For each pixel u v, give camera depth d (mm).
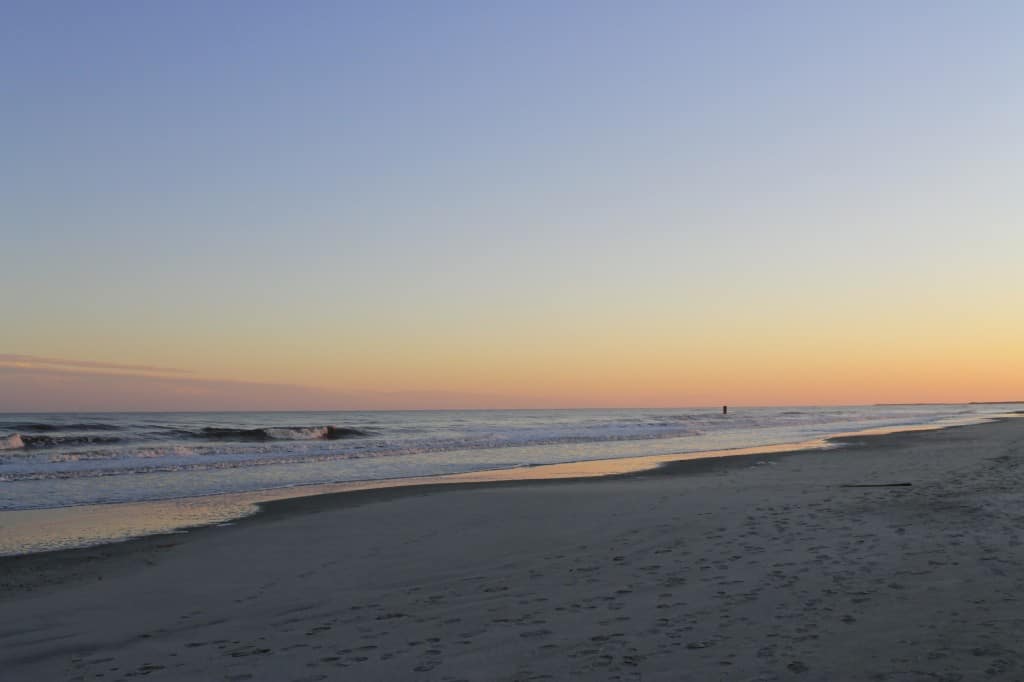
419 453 29453
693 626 5566
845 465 20422
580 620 5910
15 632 6414
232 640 5934
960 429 44438
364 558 9273
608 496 14602
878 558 7520
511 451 30672
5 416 108375
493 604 6625
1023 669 4352
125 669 5301
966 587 6215
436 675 4805
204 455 27594
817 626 5383
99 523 12672
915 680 4273
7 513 13883
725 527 10078
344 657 5293
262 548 10211
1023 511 9969
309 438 43938
